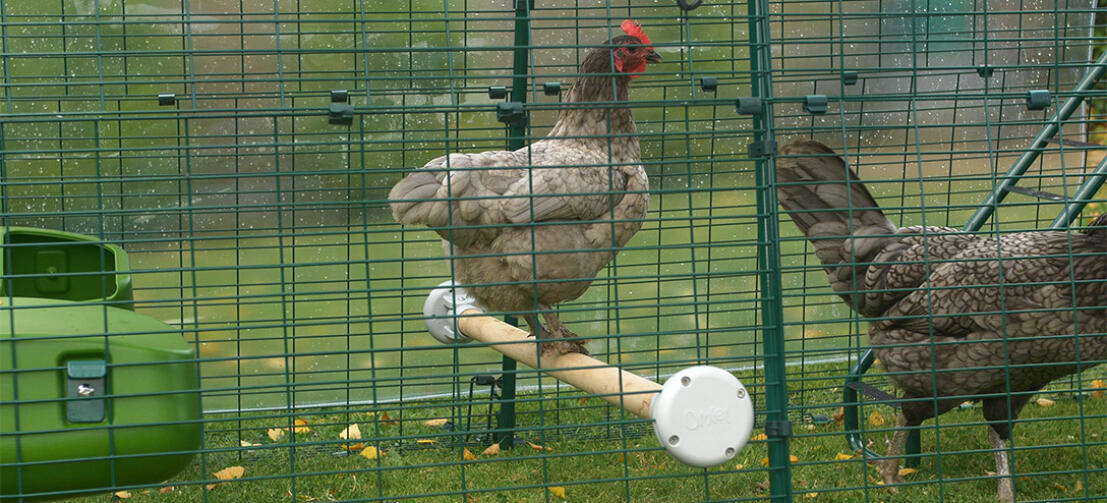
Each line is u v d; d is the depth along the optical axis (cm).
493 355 687
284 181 671
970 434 520
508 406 507
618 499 435
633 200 385
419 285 694
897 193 739
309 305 677
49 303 317
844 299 468
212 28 639
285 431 537
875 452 495
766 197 305
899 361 431
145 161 648
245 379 648
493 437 520
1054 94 317
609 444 521
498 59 674
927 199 741
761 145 298
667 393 289
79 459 279
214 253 665
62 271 445
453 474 468
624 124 397
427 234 694
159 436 306
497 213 361
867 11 709
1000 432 432
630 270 723
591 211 377
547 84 467
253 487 454
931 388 426
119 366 298
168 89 642
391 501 436
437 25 667
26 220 629
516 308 387
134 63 637
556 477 466
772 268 302
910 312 424
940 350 420
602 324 709
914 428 439
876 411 575
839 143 725
